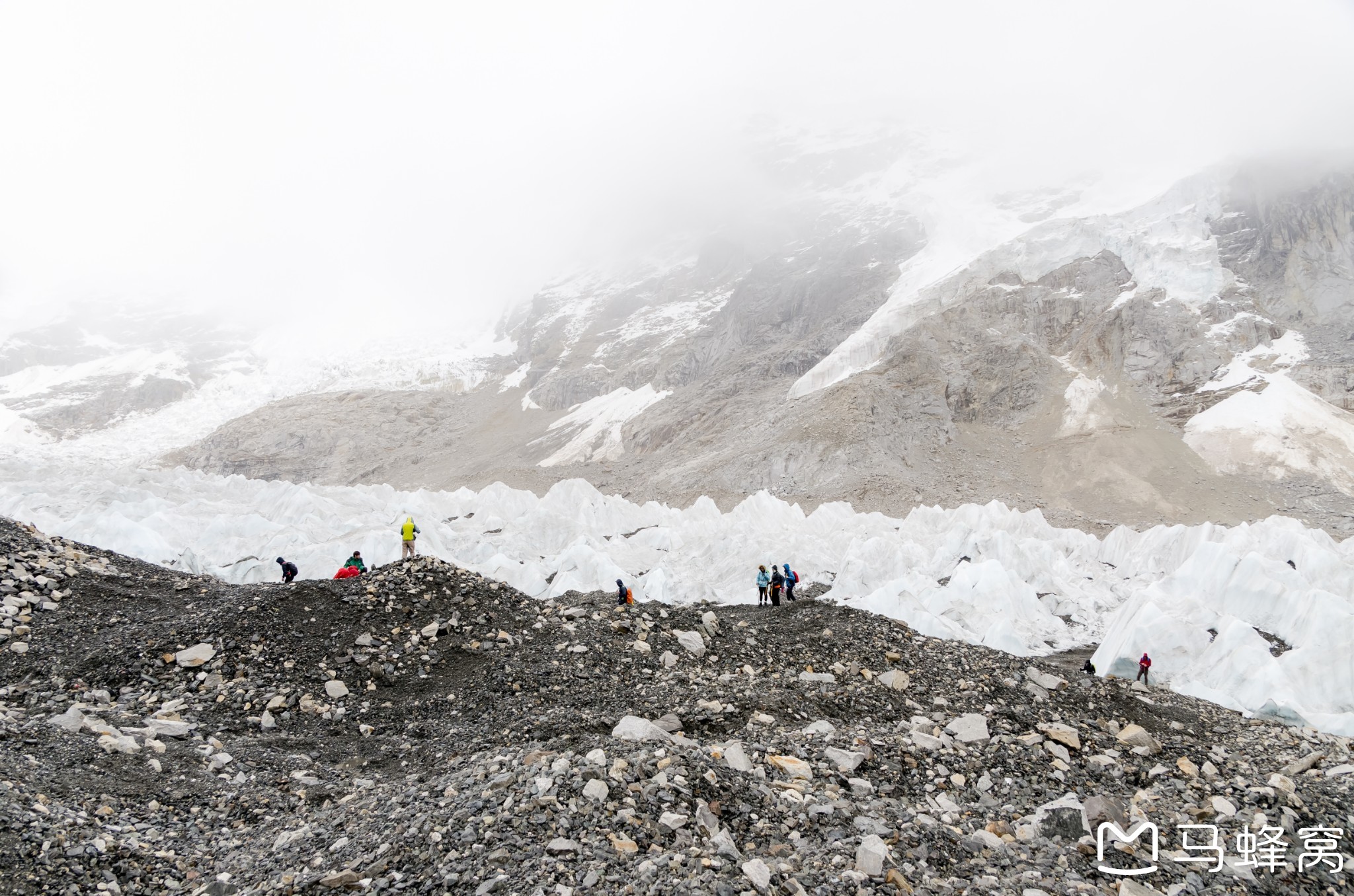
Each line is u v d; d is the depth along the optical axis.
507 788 10.51
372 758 14.92
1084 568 55.44
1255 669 25.88
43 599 19.67
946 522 65.00
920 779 13.41
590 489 74.69
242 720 15.83
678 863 9.10
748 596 43.69
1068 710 17.14
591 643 20.56
